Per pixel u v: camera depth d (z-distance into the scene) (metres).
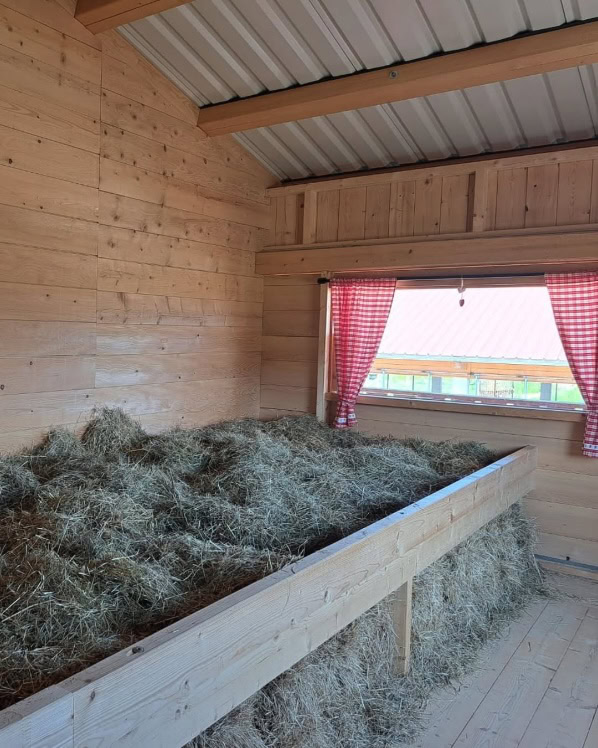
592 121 3.59
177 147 4.03
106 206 3.62
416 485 3.33
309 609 2.02
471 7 2.95
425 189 4.12
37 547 2.12
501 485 3.49
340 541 2.25
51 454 3.29
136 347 3.88
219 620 1.67
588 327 3.73
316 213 4.57
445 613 2.93
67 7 3.31
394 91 3.44
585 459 3.84
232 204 4.49
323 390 4.63
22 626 1.69
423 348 4.50
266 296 4.88
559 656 2.92
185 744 1.65
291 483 3.03
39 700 1.27
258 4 3.20
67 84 3.35
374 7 3.06
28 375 3.29
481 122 3.79
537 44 3.00
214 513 2.60
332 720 2.21
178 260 4.12
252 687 1.81
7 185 3.11
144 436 3.81
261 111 3.85
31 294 3.27
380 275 4.45
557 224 3.71
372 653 2.48
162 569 2.09
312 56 3.49
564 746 2.30
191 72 3.82
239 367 4.72
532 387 4.14
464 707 2.52
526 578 3.71
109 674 1.39
